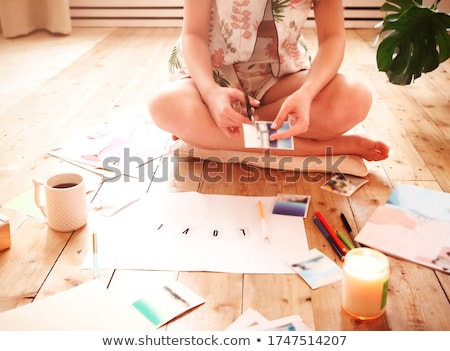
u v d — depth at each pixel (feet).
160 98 5.85
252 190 5.71
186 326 3.91
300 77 6.16
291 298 4.19
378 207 5.32
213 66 6.16
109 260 4.58
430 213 5.20
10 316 3.90
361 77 9.24
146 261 4.57
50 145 6.68
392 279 4.40
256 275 4.42
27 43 11.34
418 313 4.06
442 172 6.13
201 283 4.33
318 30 5.92
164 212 5.26
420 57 6.76
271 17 5.88
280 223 5.09
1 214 4.93
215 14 5.98
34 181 5.02
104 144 6.68
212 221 5.12
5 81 9.05
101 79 9.16
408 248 4.72
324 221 5.00
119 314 3.96
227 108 5.15
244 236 4.89
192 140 6.05
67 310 3.97
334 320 3.99
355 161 6.01
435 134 7.08
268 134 5.14
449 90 8.64
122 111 7.77
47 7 11.75
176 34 12.07
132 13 12.50
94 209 5.32
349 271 3.95
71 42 11.41
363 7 12.18
